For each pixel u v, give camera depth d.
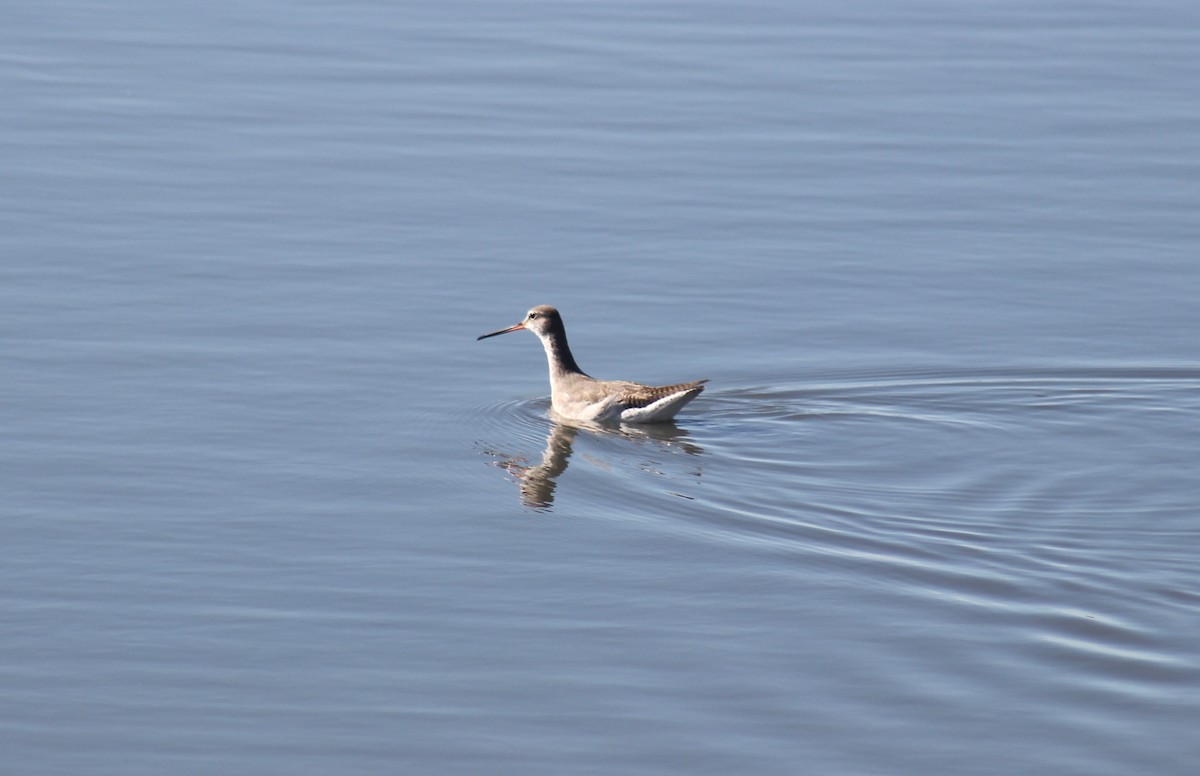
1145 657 13.14
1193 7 34.78
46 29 31.91
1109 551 15.13
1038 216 24.94
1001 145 27.55
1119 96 29.59
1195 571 14.66
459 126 28.08
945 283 22.78
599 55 31.45
